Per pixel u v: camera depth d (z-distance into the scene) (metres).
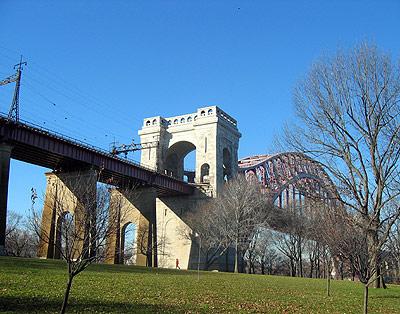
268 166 128.75
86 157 75.56
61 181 71.25
